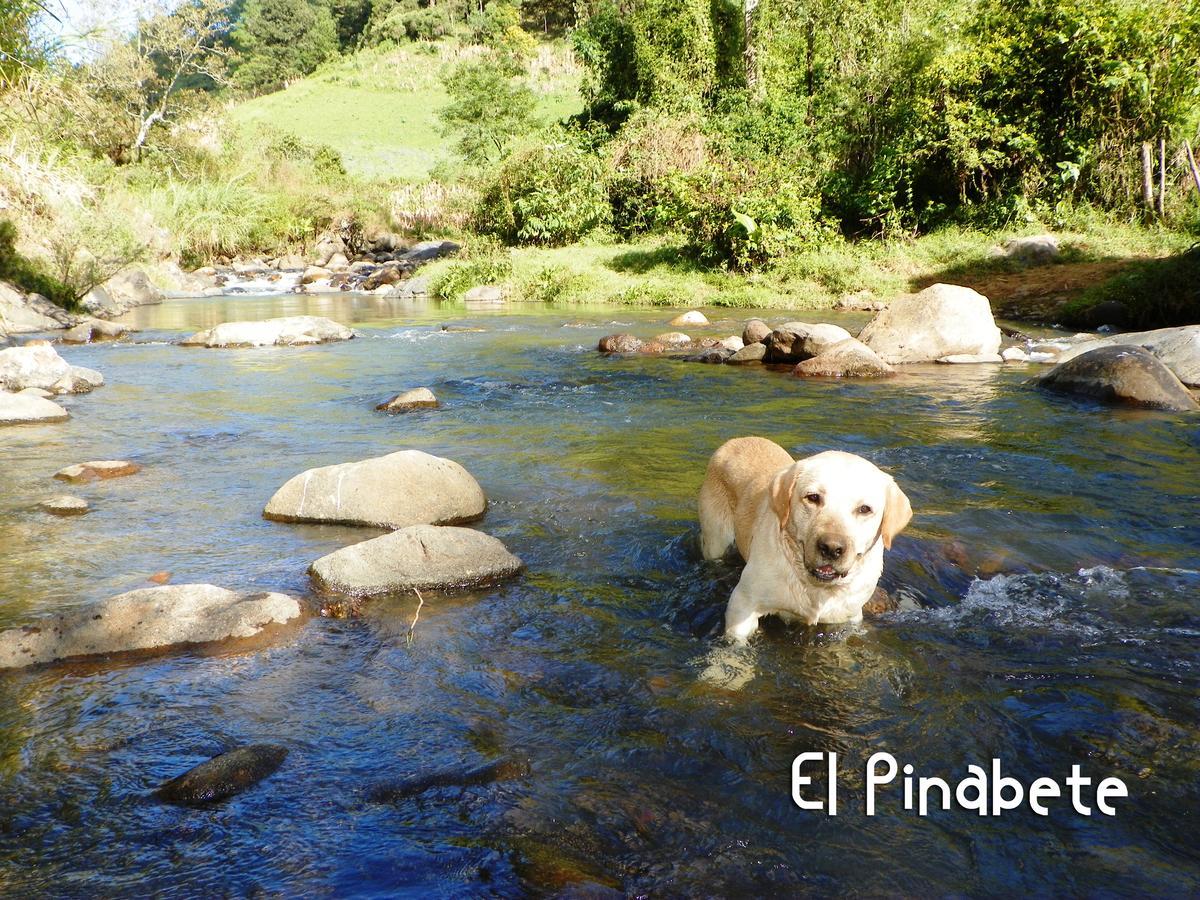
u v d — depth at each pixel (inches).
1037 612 172.9
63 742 129.3
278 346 589.0
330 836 106.8
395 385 436.8
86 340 612.1
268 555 207.5
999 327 603.8
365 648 159.6
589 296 880.3
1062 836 106.0
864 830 107.6
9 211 746.2
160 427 346.9
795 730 130.4
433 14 3526.1
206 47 1663.4
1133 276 617.9
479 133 1742.1
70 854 104.0
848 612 163.8
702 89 1295.5
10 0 577.9
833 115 1021.2
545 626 168.2
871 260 842.8
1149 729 129.0
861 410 364.8
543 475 271.9
